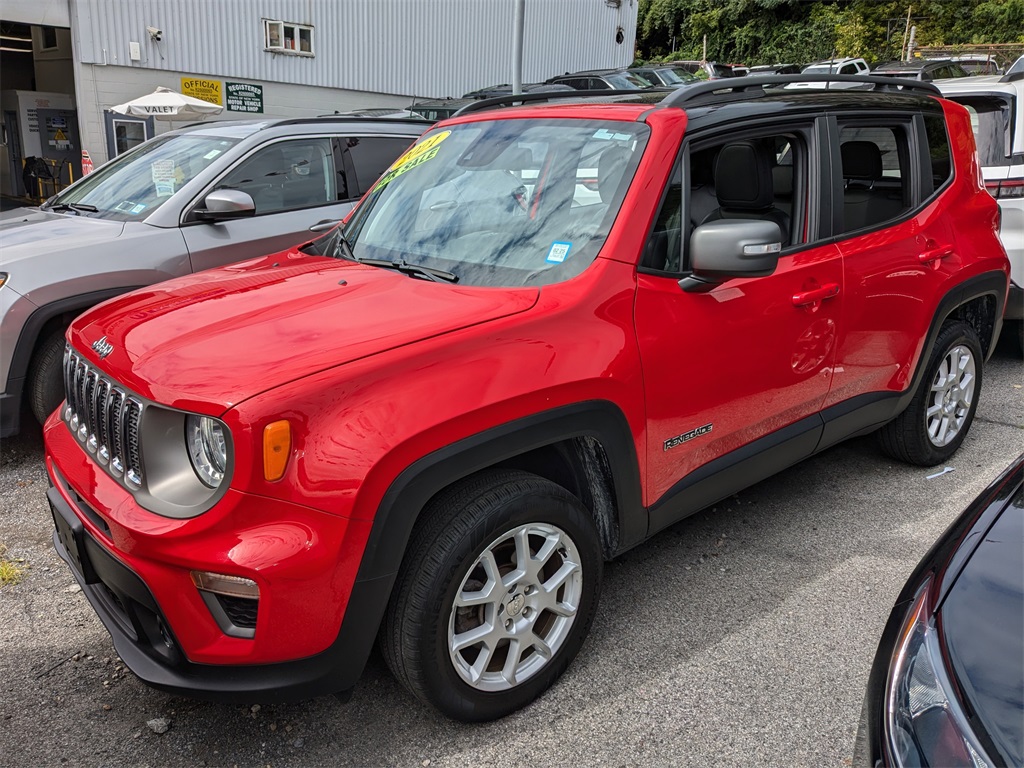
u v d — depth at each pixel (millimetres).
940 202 3936
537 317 2439
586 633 2703
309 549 2039
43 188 16266
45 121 16391
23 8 12961
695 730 2484
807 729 2488
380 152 5934
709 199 3264
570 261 2664
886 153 3777
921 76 11883
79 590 3266
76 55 13711
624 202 2719
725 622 3018
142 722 2543
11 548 3576
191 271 4840
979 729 1481
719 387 2904
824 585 3250
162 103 13430
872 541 3582
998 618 1680
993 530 1919
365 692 2674
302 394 2055
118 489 2275
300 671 2146
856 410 3588
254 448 2004
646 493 2770
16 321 4199
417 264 2912
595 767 2346
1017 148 5414
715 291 2867
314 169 5562
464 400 2225
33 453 4613
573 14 21906
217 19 15180
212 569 2031
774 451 3227
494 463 2332
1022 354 6133
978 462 4371
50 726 2521
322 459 2051
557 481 2775
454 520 2273
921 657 1662
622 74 14016
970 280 3973
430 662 2293
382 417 2115
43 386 4418
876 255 3498
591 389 2479
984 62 14055
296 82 16719
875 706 1679
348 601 2127
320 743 2449
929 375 4008
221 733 2492
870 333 3529
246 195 4789
